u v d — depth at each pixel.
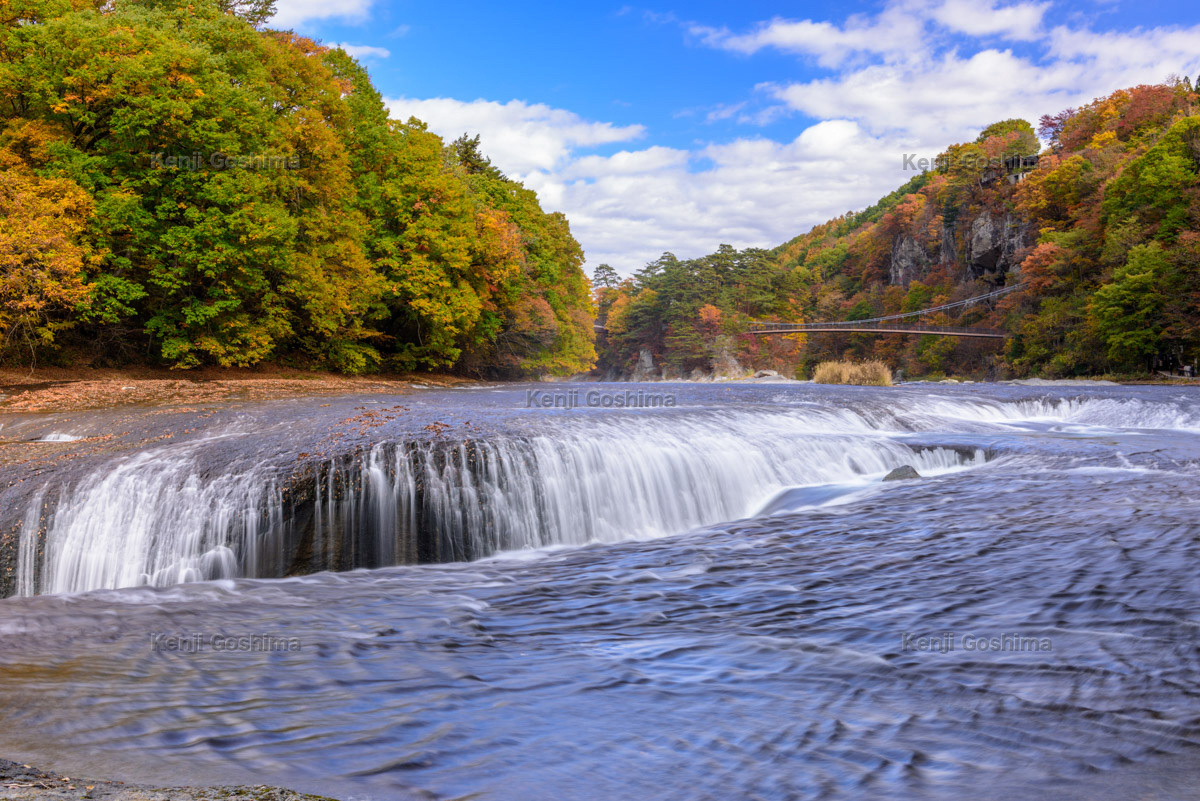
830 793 2.55
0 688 3.75
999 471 11.27
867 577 5.85
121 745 2.99
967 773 2.70
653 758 2.86
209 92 26.38
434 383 36.41
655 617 5.09
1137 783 2.62
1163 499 8.42
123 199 23.98
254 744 3.01
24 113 24.70
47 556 8.42
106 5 29.88
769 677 3.80
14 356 23.78
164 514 8.68
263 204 27.58
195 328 27.98
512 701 3.52
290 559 8.81
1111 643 4.15
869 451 12.83
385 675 3.94
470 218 43.28
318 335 34.38
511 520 9.70
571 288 76.00
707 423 13.59
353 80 42.66
